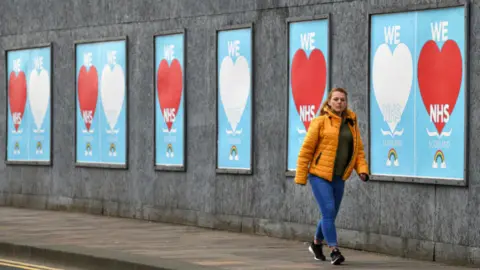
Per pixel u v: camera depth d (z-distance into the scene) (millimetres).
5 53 23156
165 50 18875
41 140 22219
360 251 14977
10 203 23156
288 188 16391
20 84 22781
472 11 13289
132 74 19719
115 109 20125
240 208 17359
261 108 16859
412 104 14125
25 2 22531
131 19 19688
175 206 18781
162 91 18969
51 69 21812
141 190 19594
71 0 21234
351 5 15148
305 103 15977
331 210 13242
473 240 13297
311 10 15852
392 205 14492
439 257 13742
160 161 19078
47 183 22109
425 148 13945
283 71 16422
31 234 16984
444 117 13648
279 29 16469
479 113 13203
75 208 21297
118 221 19344
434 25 13781
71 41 21250
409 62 14156
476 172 13250
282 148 16484
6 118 23219
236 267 12906
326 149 13227
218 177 17797
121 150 20031
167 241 16031
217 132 17734
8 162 23156
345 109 13398
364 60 14938
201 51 18078
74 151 21234
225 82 17547
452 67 13531
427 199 13938
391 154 14461
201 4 18047
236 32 17281
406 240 14250
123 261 13547
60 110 21641
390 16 14453
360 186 15055
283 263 13383
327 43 15547
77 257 14359
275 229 16656
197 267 12812
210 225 17969
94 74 20656
